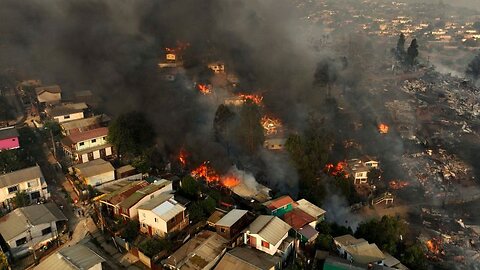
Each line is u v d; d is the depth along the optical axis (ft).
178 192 124.77
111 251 98.58
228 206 120.47
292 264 99.35
